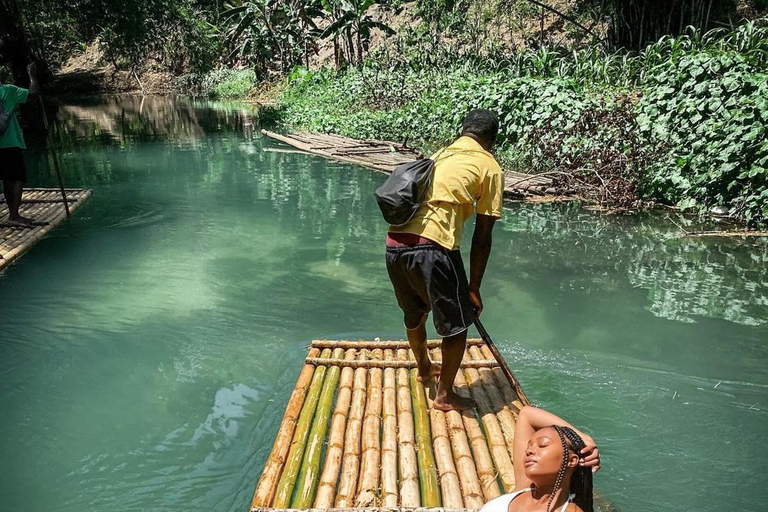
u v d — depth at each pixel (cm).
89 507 292
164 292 548
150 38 2158
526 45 1945
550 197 892
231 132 1673
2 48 1013
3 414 367
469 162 322
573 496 185
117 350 444
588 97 1052
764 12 1648
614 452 326
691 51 959
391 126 1490
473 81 1379
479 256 331
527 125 1088
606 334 460
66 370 418
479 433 335
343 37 2519
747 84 804
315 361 406
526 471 188
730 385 391
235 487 305
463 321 329
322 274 590
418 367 377
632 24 1574
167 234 726
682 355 428
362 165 1156
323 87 2262
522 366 411
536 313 499
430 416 350
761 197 745
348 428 335
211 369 418
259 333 469
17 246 656
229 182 1022
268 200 892
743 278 576
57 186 1002
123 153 1333
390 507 271
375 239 701
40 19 2286
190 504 293
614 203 848
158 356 435
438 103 1430
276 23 2938
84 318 495
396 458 312
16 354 438
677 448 330
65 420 361
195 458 328
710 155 800
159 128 1769
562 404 368
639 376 399
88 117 2075
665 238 704
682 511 285
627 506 288
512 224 763
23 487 305
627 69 1304
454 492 287
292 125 1830
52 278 582
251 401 381
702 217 792
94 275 590
